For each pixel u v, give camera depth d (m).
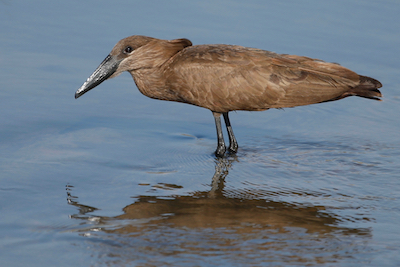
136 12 20.64
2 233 8.41
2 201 9.51
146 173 11.10
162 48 12.57
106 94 15.37
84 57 16.98
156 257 7.83
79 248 8.02
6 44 17.48
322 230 8.91
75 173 10.83
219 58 12.05
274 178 11.16
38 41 17.91
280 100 11.91
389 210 9.76
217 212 9.48
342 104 15.62
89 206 9.48
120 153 11.98
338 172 11.47
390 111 15.04
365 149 12.66
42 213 9.14
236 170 11.52
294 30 19.58
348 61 17.39
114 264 7.61
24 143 12.05
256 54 12.12
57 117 13.55
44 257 7.76
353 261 7.93
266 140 13.30
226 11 21.14
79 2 21.42
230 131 12.73
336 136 13.47
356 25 20.33
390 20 20.89
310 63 12.09
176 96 12.60
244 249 8.16
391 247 8.37
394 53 18.19
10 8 20.36
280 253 8.09
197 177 11.07
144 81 12.68
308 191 10.55
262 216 9.39
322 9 21.78
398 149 12.64
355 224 9.19
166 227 8.79
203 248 8.13
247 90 11.91
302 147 12.83
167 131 13.49
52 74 15.82
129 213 9.27
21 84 15.06
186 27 19.23
